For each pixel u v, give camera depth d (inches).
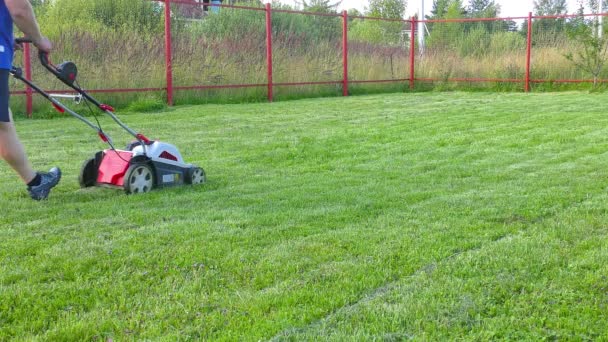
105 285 121.2
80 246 143.0
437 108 466.0
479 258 133.7
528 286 118.9
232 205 182.1
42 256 136.6
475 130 336.2
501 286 118.8
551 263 130.4
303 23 733.9
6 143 180.7
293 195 194.4
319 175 229.0
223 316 107.7
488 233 151.4
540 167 236.4
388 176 224.5
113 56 494.6
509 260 131.9
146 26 593.0
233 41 582.9
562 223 158.9
